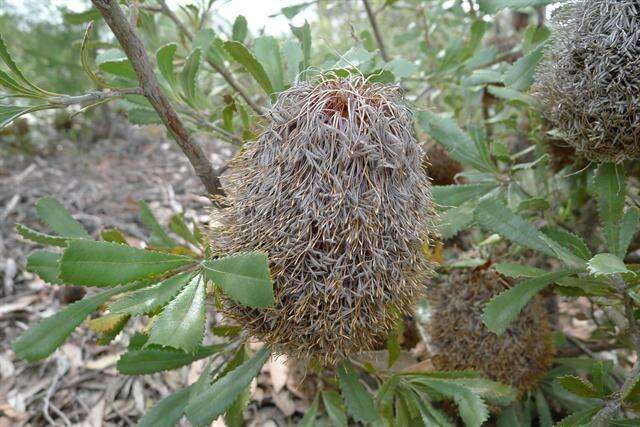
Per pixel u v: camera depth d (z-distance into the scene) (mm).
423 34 438
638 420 198
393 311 187
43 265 191
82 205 559
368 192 164
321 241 166
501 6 227
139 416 322
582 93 196
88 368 351
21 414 318
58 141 777
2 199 557
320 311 171
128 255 160
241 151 196
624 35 183
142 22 290
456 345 269
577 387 196
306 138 164
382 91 176
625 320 287
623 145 198
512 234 213
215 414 184
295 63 237
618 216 212
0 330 379
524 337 262
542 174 279
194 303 157
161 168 693
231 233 181
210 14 311
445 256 380
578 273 206
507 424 276
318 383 299
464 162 260
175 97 244
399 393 240
